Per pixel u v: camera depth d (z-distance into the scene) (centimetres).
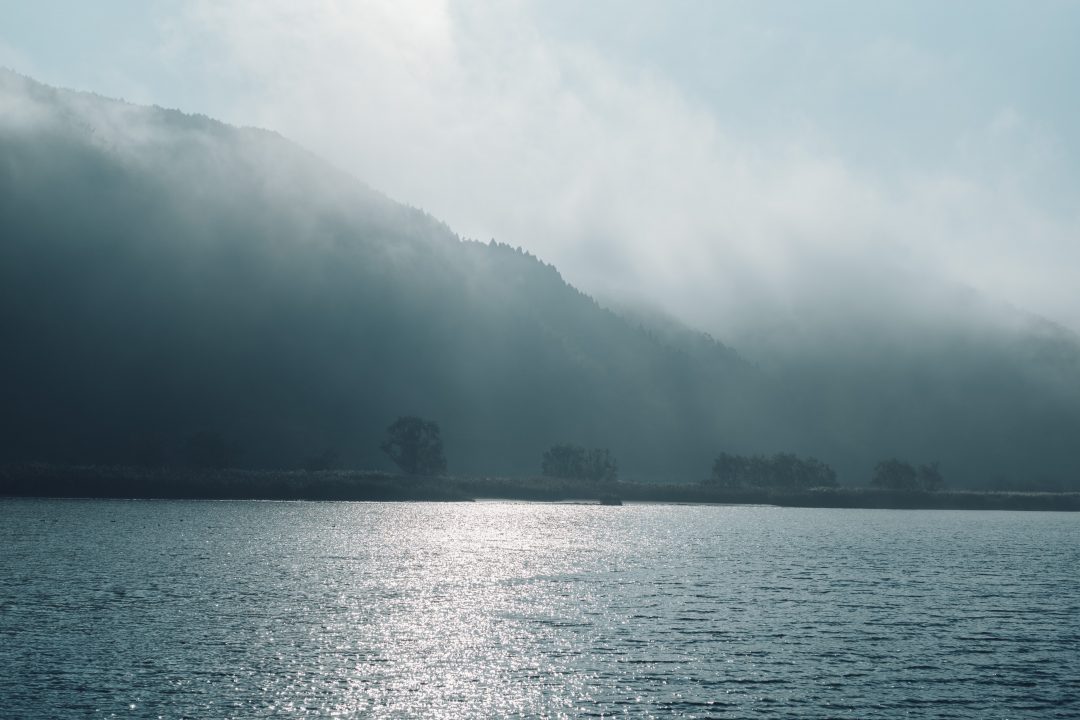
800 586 7512
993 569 9106
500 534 12644
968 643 5219
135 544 9950
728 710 3894
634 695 4084
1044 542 13125
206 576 7506
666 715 3819
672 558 9750
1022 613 6291
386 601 6381
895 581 7956
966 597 7025
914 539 13262
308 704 3891
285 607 6053
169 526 12494
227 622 5497
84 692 3988
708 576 8125
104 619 5503
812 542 12294
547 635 5272
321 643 4969
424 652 4800
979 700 4103
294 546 10212
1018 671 4591
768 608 6331
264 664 4497
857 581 7906
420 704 3919
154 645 4847
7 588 6631
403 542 11025
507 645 5000
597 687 4194
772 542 12150
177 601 6206
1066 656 4919
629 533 13362
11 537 10375
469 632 5331
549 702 3966
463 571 8219
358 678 4288
